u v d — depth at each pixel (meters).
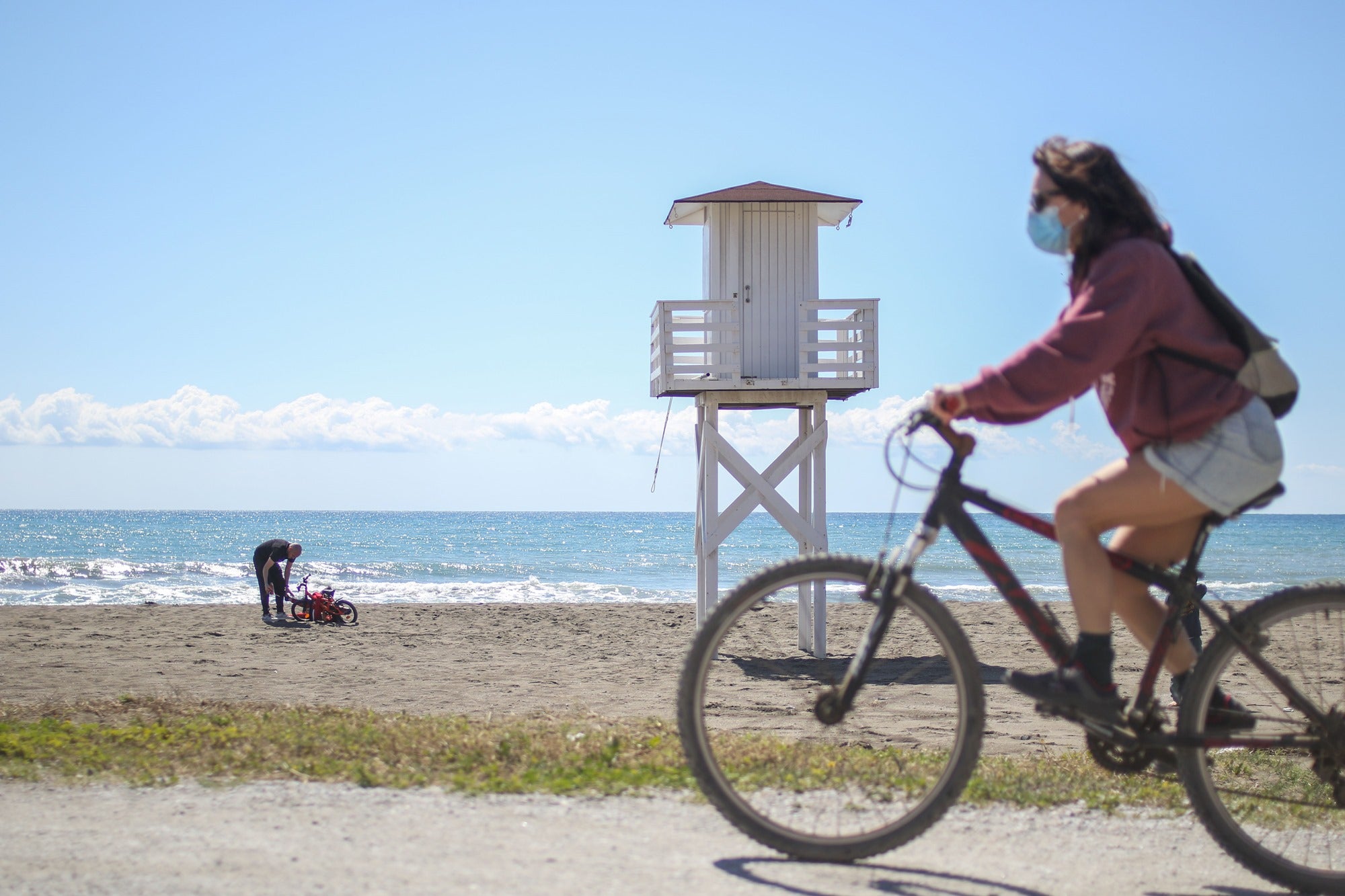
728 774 4.19
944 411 3.14
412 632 17.02
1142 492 3.18
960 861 3.43
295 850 3.31
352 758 4.85
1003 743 7.71
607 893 2.93
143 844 3.36
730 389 13.77
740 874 3.17
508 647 15.29
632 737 5.41
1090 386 3.19
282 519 140.12
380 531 95.19
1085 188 3.24
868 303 13.80
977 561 3.37
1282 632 3.38
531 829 3.60
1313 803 3.56
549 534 90.12
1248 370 3.21
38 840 3.39
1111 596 3.21
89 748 5.07
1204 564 48.56
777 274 14.25
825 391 13.98
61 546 64.94
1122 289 3.09
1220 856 3.61
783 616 18.42
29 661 13.06
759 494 13.78
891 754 4.70
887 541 3.42
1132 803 4.30
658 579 41.22
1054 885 3.23
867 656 3.38
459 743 5.07
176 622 17.92
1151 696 3.39
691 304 13.92
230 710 7.76
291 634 16.53
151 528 96.88
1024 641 15.66
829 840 3.35
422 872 3.09
